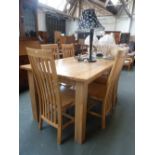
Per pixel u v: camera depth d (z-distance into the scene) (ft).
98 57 8.23
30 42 9.72
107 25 29.07
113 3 23.08
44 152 4.67
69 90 5.95
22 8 9.20
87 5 23.79
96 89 6.31
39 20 20.40
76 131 5.03
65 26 26.86
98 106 7.64
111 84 5.61
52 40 20.58
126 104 7.99
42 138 5.26
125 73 14.83
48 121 5.27
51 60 3.98
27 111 6.94
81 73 4.77
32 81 5.73
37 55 4.24
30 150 4.73
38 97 5.70
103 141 5.20
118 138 5.37
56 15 22.81
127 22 27.63
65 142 5.10
